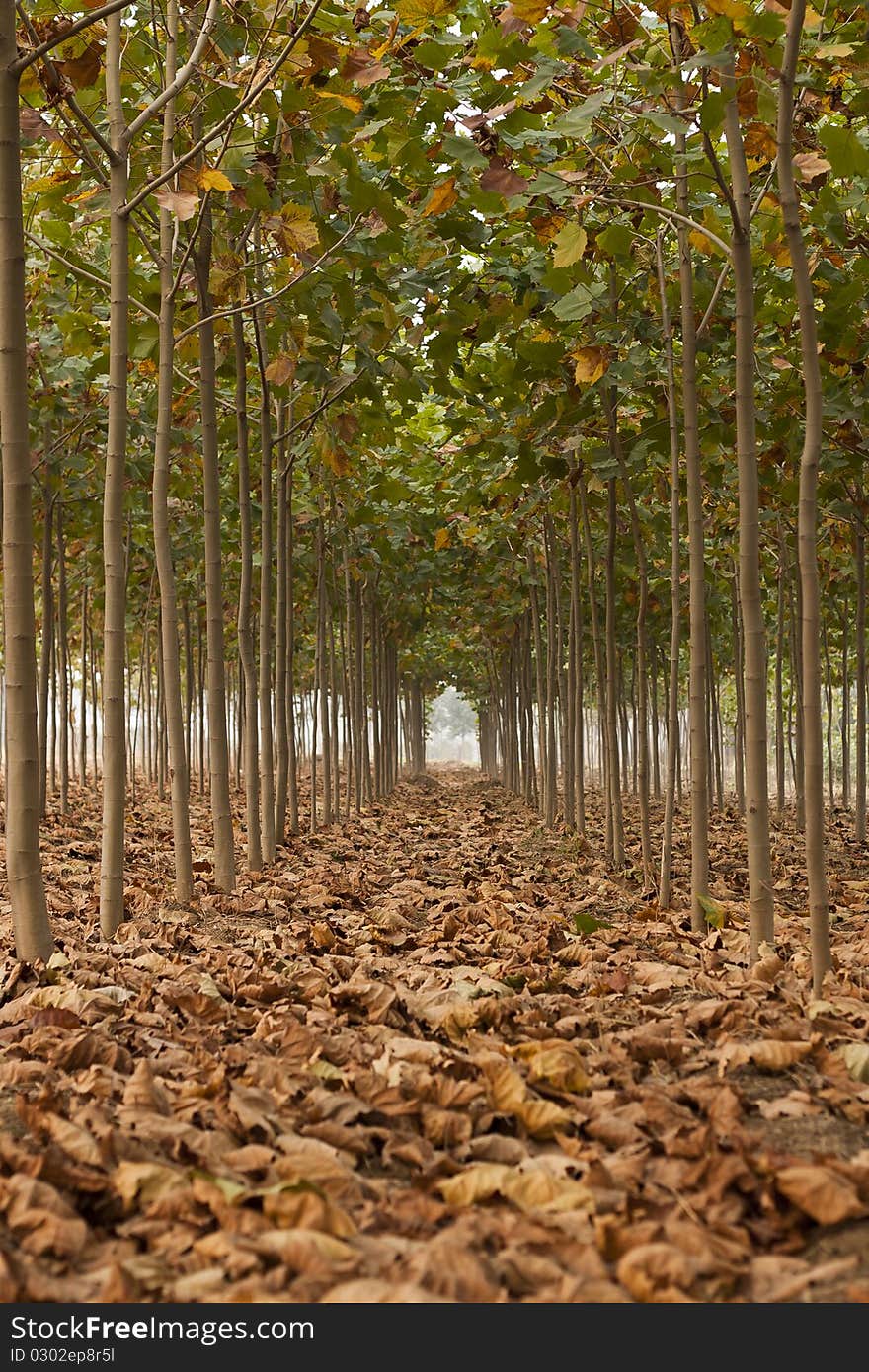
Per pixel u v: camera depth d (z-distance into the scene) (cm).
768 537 1153
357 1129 274
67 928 521
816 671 408
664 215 474
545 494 948
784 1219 228
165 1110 281
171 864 816
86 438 967
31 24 467
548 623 1216
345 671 1459
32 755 431
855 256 638
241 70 549
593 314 657
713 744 1622
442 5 456
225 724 677
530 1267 209
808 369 404
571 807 1140
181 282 648
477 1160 268
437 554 1370
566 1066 312
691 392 585
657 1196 238
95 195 538
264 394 806
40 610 1533
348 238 614
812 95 518
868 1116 280
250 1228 221
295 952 498
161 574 601
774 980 426
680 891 749
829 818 1477
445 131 517
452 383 754
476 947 525
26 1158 239
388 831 1230
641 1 433
